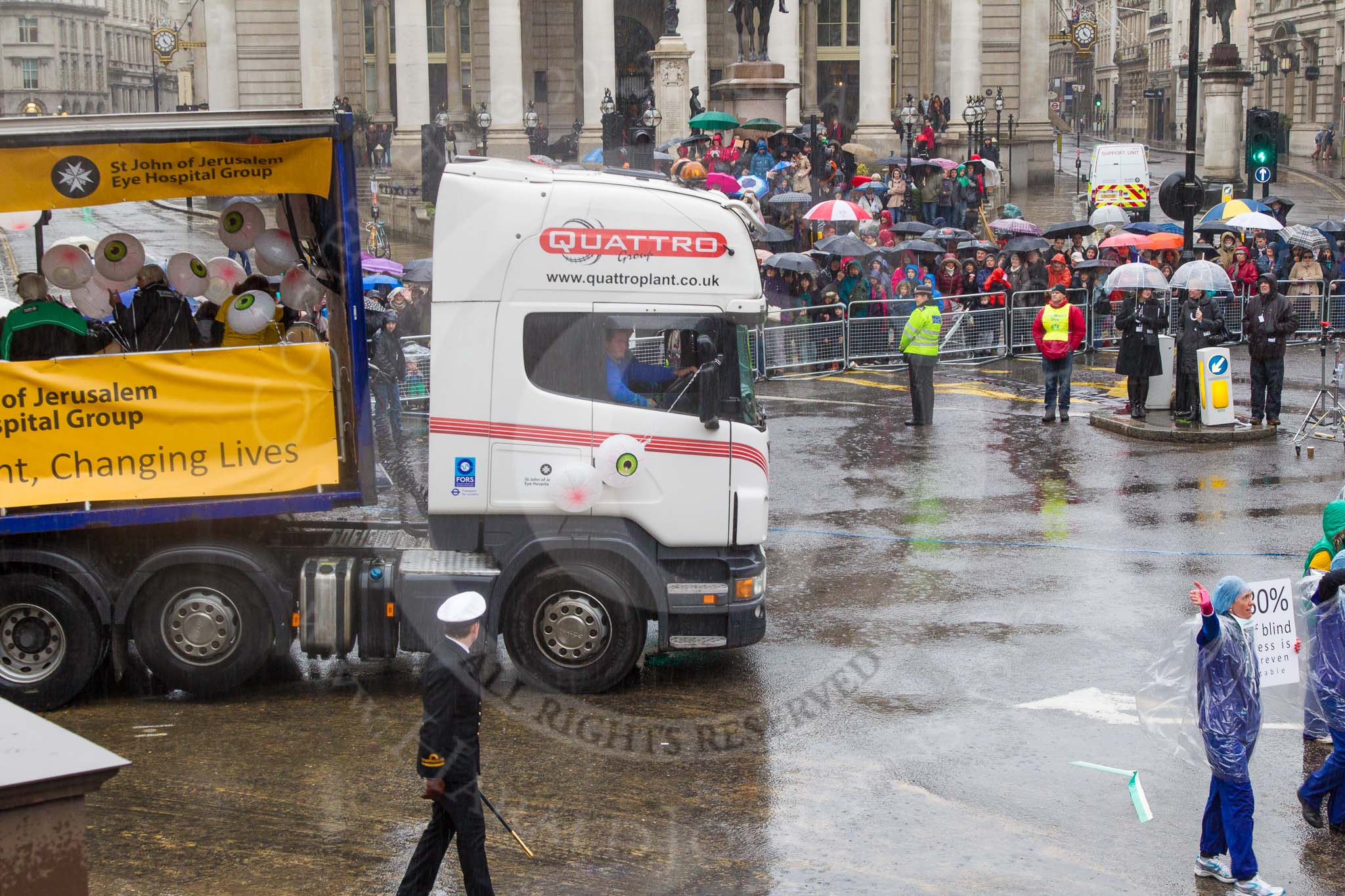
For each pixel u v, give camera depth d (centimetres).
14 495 923
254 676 1016
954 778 840
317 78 4691
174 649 948
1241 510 1502
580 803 799
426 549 966
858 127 4069
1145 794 823
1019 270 2642
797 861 731
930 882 711
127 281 964
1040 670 1028
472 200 927
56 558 930
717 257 934
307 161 937
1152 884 718
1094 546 1362
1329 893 726
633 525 952
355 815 781
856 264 2548
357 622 955
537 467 937
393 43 4722
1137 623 1134
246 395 945
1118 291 2647
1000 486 1622
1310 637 799
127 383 933
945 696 973
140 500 937
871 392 2284
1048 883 713
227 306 979
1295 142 7488
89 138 908
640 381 940
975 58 4803
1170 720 761
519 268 926
